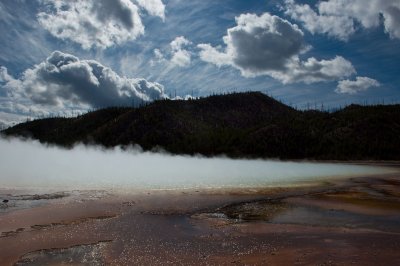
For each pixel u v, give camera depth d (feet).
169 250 38.83
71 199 70.59
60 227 47.91
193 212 60.64
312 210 63.62
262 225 51.19
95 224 50.03
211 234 45.80
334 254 37.40
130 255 37.04
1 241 41.22
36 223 49.78
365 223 52.95
